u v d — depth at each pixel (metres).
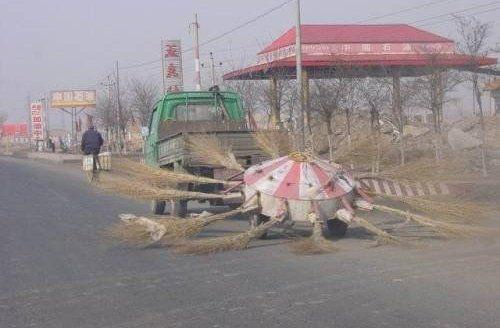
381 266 9.74
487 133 30.33
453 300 7.86
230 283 8.98
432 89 24.45
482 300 7.84
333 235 12.48
